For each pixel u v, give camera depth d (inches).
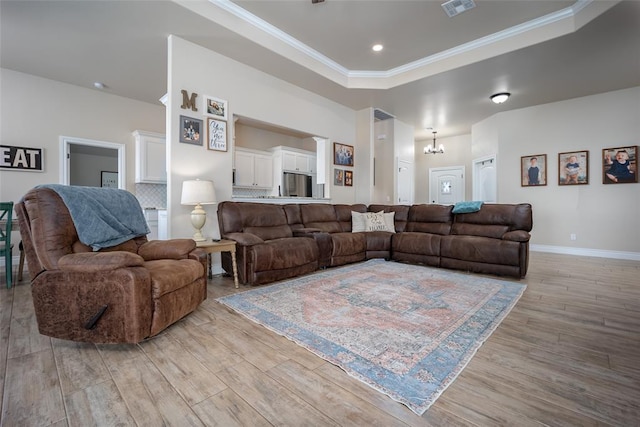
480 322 86.0
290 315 91.3
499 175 237.6
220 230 138.6
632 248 186.1
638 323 85.7
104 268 68.9
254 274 122.0
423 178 337.1
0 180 156.0
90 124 182.9
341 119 221.5
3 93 155.6
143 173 194.9
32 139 163.6
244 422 47.8
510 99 207.5
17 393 54.4
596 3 116.5
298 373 61.3
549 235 215.5
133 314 69.2
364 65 180.1
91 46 134.7
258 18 132.5
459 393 54.7
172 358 67.3
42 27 119.5
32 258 73.4
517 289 118.9
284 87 177.6
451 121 262.8
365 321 86.7
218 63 144.6
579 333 79.4
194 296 89.2
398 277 137.1
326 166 213.0
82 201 81.7
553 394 54.3
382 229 191.6
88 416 49.0
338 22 135.7
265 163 256.2
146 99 199.9
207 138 140.1
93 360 66.4
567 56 146.9
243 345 73.2
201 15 114.4
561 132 210.4
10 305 100.2
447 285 124.0
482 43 150.3
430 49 160.2
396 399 52.9
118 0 104.0
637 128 184.7
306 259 139.7
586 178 201.0
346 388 56.3
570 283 128.7
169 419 48.4
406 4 121.7
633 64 155.3
